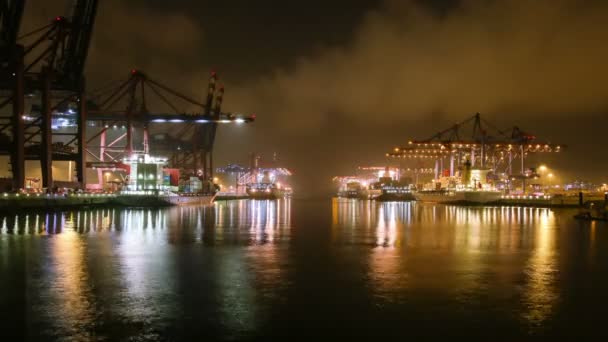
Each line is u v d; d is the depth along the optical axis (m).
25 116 74.50
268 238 32.97
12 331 12.84
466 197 103.19
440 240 32.16
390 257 24.50
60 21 63.91
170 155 116.12
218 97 102.12
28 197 56.62
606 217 51.72
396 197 148.75
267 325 13.50
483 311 14.84
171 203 84.31
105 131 93.00
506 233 37.19
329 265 22.00
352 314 14.48
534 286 17.97
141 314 14.28
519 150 115.81
